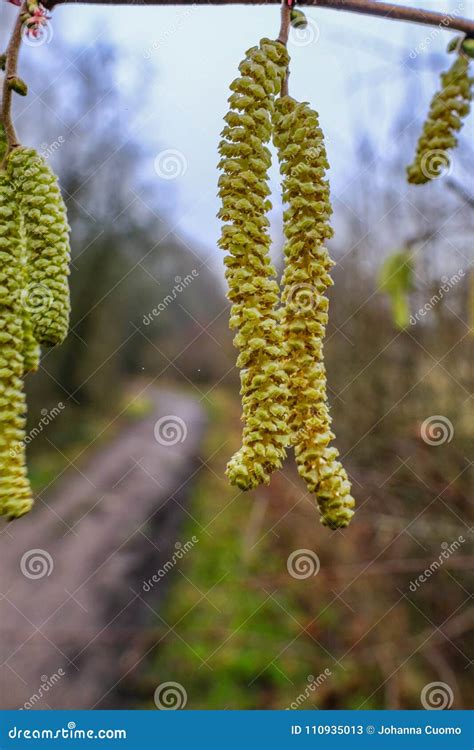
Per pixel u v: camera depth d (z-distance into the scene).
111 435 13.04
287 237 1.34
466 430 4.50
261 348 1.22
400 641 4.49
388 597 4.84
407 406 4.91
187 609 6.41
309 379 1.29
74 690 5.31
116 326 12.82
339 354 5.61
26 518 9.65
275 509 6.42
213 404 12.77
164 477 10.99
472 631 4.50
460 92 1.67
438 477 4.48
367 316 5.25
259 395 1.21
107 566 7.76
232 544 7.85
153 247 11.09
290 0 1.45
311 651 5.31
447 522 4.64
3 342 1.30
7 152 1.42
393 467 4.86
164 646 5.91
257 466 1.19
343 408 5.52
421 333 4.82
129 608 6.72
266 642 5.56
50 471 11.40
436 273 4.36
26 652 5.85
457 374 4.52
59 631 6.08
